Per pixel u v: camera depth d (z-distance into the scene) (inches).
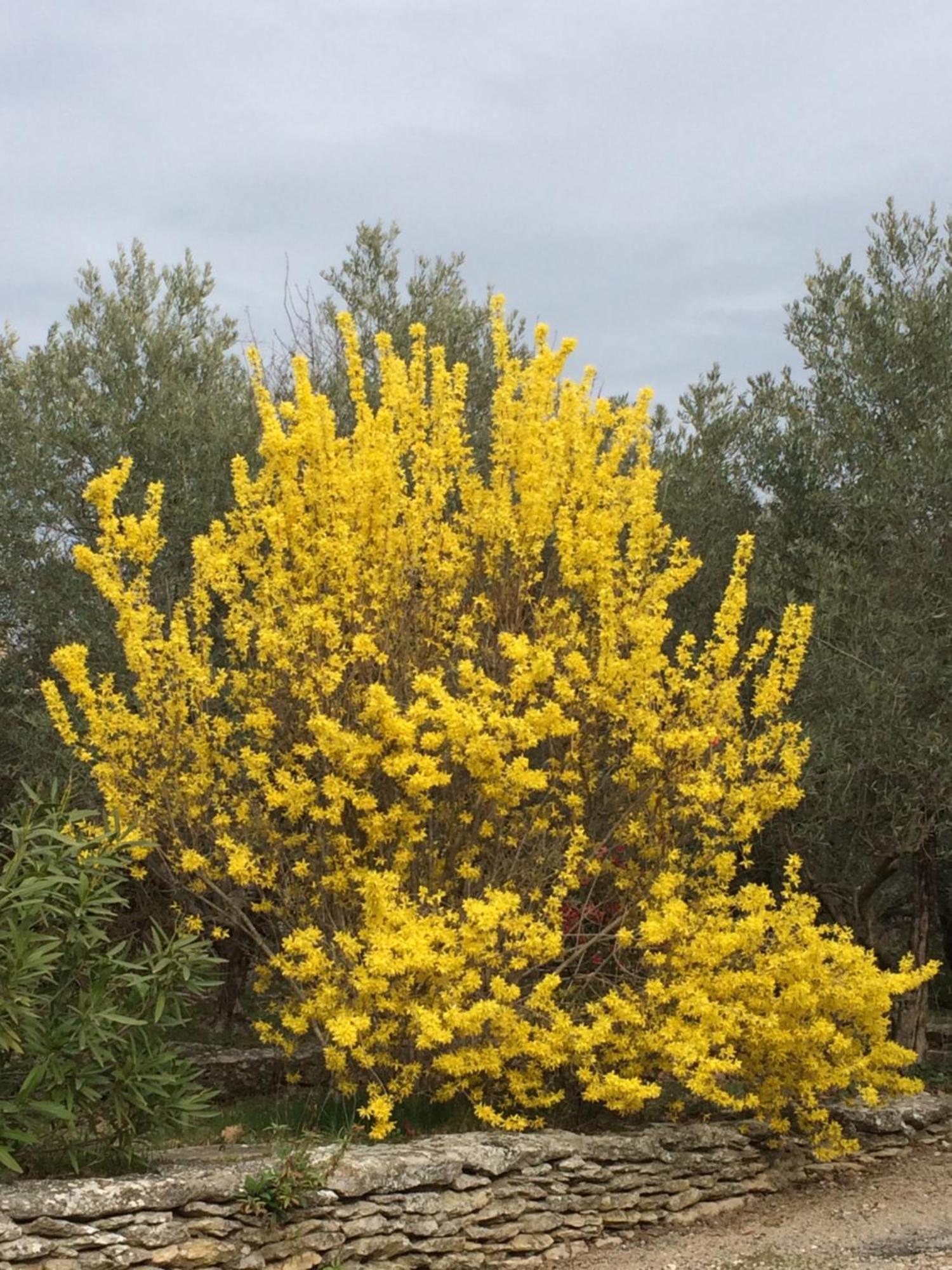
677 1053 237.5
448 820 269.6
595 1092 239.9
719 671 268.8
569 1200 228.1
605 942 274.2
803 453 378.3
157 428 385.7
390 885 239.8
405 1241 206.2
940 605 342.6
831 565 345.7
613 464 284.2
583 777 271.0
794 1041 254.4
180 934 231.3
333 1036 246.7
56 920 212.2
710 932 252.8
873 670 331.0
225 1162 220.2
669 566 292.7
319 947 258.2
